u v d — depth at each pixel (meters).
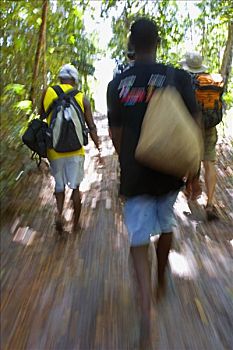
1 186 5.86
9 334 3.63
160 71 3.62
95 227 5.87
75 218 5.72
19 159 6.84
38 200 6.59
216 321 3.88
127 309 4.02
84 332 3.70
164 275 4.25
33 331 3.68
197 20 14.68
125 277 4.58
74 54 11.68
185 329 3.76
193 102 3.65
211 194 6.22
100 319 3.87
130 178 3.63
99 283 4.45
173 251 5.19
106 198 7.03
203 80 5.88
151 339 3.60
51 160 5.60
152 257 4.99
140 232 3.70
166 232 4.01
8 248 5.12
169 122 3.43
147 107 3.53
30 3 8.41
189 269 4.79
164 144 3.41
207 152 6.21
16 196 6.48
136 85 3.60
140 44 3.74
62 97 5.50
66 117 5.41
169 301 4.16
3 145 6.20
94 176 8.24
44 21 8.87
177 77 3.63
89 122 5.74
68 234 5.61
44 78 9.26
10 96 7.17
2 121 6.48
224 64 13.77
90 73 13.38
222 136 12.02
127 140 3.62
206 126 5.89
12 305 4.02
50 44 10.09
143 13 14.02
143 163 3.51
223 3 12.63
